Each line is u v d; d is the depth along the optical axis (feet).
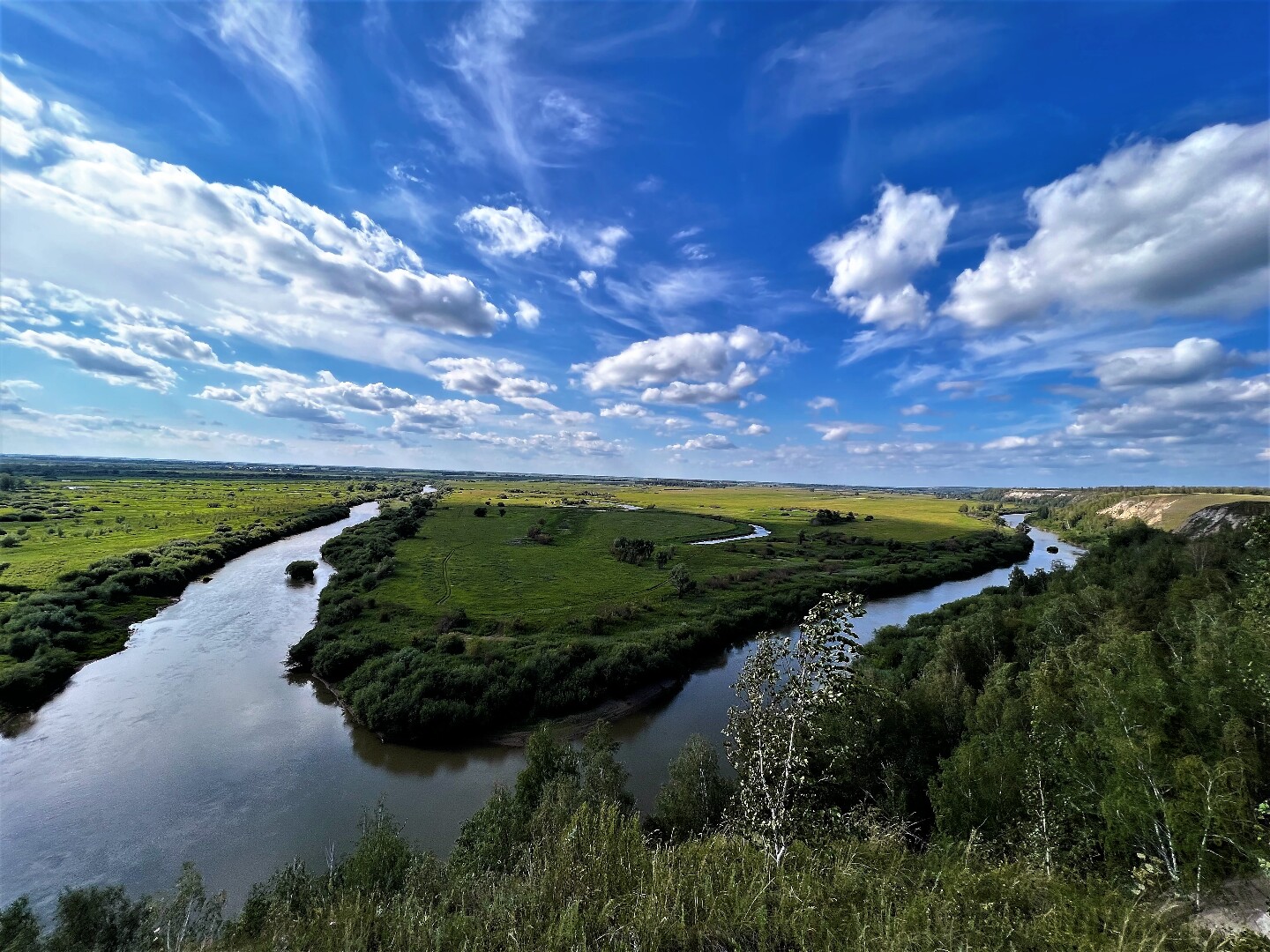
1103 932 21.11
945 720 69.82
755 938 20.21
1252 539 47.16
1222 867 28.60
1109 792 36.60
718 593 212.64
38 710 116.37
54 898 68.95
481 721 114.93
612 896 23.13
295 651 144.77
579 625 164.14
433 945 22.25
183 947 46.47
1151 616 95.76
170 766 97.96
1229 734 35.32
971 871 26.73
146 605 182.19
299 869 59.82
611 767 74.90
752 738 32.45
